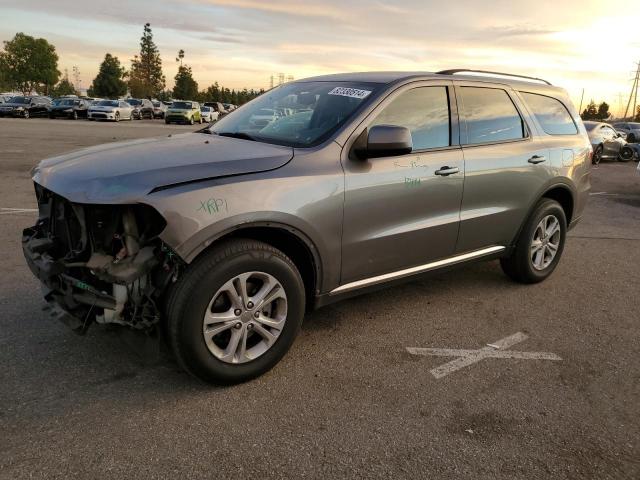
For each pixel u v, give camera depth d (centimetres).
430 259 413
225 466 252
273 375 335
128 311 288
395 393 320
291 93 430
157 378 325
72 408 291
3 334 369
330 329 405
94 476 241
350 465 256
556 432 288
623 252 670
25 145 1617
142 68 9700
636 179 1526
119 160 312
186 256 280
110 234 289
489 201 442
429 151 396
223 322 303
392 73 414
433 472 254
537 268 514
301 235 323
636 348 395
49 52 7944
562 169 506
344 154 345
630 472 260
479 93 444
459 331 411
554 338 406
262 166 314
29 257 329
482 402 314
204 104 5319
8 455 252
